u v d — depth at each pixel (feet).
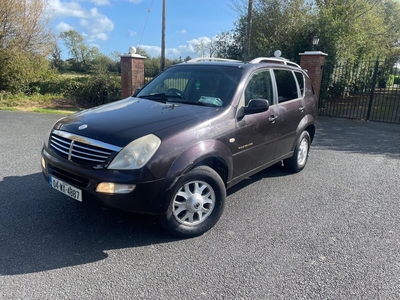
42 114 37.73
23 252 10.00
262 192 15.90
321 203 14.76
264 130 14.23
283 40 56.90
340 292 8.79
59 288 8.52
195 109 12.34
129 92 44.34
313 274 9.52
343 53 51.65
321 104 45.73
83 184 10.09
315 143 27.63
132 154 9.70
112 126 10.66
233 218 12.99
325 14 53.36
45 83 55.57
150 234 11.48
